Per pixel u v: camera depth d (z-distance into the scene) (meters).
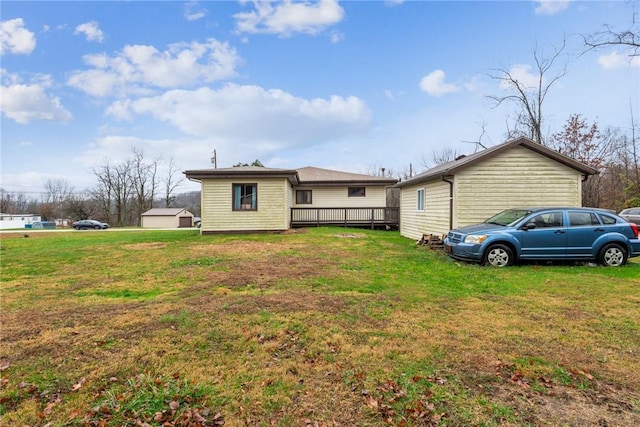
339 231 16.27
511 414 2.24
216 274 6.79
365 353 3.17
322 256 9.05
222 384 2.64
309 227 18.94
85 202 53.91
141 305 4.73
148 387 2.58
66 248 11.45
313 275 6.64
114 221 53.09
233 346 3.34
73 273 7.09
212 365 2.96
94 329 3.81
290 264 7.86
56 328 3.85
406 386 2.59
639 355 3.13
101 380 2.70
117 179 52.62
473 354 3.14
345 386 2.61
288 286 5.77
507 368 2.87
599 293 5.29
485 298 5.02
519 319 4.11
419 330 3.75
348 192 21.98
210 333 3.66
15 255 9.80
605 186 21.08
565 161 10.37
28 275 6.93
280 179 15.88
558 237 7.55
